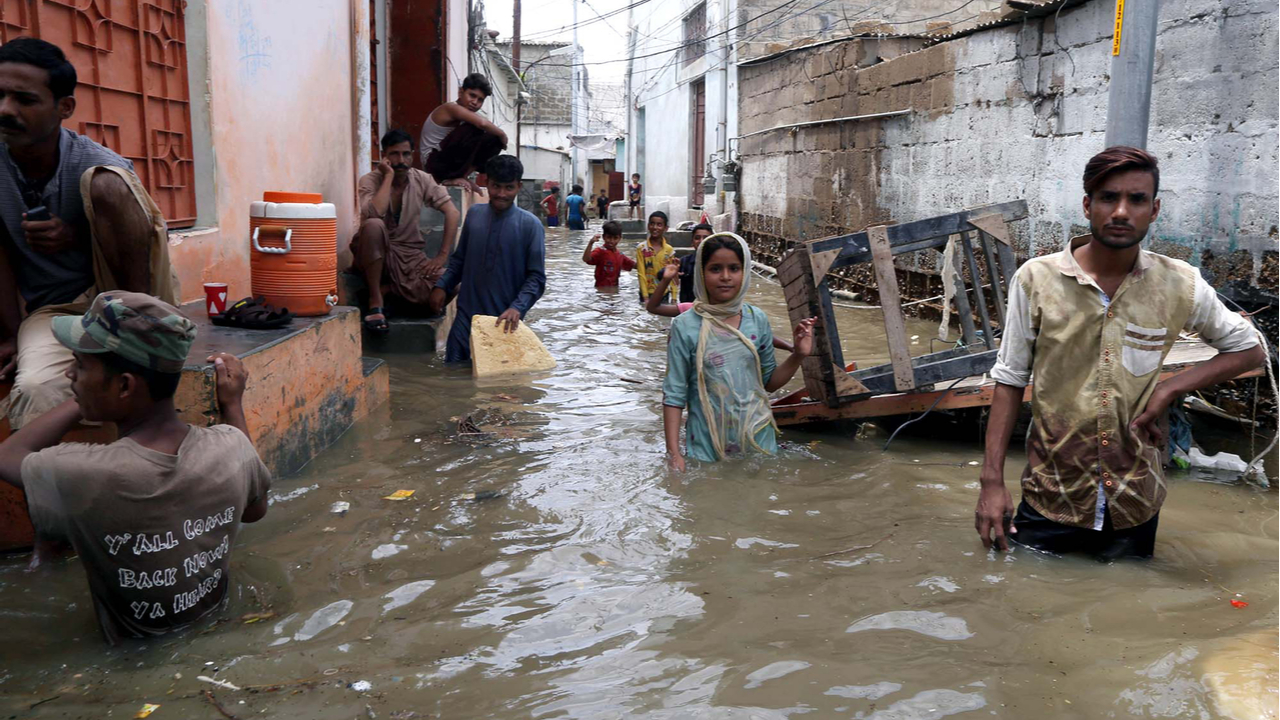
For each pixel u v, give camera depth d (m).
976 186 9.38
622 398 5.91
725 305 4.57
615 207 28.83
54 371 3.20
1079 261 3.26
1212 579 3.15
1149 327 3.17
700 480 4.20
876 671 2.48
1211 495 4.17
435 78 12.05
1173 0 6.50
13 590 3.00
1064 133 7.93
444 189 7.94
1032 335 3.33
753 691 2.38
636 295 11.55
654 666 2.51
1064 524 3.31
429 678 2.45
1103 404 3.21
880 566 3.23
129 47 4.84
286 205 4.74
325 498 3.91
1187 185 6.41
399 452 4.65
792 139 14.98
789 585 3.06
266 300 4.81
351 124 8.23
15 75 2.99
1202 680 2.40
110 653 2.59
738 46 18.00
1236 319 3.19
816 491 4.09
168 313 2.56
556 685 2.41
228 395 3.03
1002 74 8.84
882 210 11.58
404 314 7.84
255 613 2.85
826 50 13.34
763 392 4.66
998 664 2.52
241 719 2.25
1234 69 5.97
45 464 2.47
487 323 6.82
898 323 4.89
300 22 6.92
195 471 2.66
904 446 4.93
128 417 2.61
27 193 3.26
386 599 2.94
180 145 5.37
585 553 3.34
